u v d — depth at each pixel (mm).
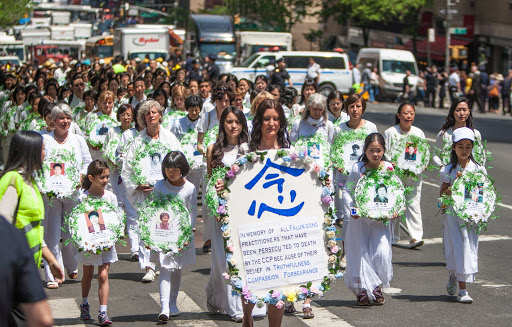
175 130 13852
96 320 9195
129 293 10414
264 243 7488
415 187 12922
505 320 9102
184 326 8898
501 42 54406
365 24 66188
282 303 7395
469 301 9812
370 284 9617
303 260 7547
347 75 45625
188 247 9172
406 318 9172
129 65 36875
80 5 128500
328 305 9789
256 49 52438
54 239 10820
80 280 11164
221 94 12352
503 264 11844
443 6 60562
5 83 21641
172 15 105062
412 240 13031
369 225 9641
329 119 13336
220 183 7488
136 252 12297
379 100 51156
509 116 40625
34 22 90875
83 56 59406
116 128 13172
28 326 4699
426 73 47031
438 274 11359
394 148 12703
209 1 108812
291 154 7535
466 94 44094
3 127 17531
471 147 10055
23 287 4488
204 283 10836
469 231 9805
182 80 21875
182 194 9383
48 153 10867
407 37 67500
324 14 66125
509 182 19609
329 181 7621
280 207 7535
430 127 31625
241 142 9375
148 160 10711
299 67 45094
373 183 9445
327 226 7609
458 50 48594
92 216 9164
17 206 7242
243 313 8438
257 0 67938
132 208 12539
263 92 11617
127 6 97500
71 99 17594
